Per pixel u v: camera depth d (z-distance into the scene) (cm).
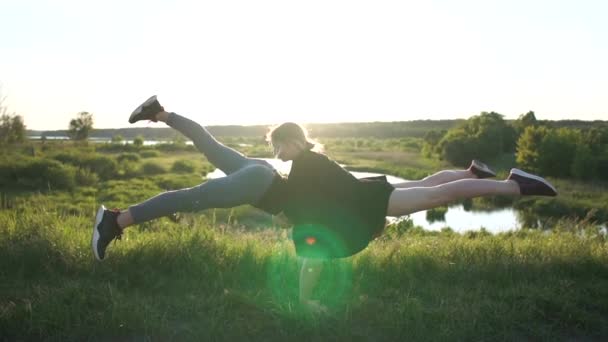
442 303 397
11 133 5606
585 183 4619
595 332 373
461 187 366
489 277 471
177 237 530
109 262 456
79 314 355
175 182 3919
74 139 10344
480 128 7200
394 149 10825
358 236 353
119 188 3459
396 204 361
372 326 364
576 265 499
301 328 350
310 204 353
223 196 348
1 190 2966
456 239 618
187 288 427
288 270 463
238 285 441
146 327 345
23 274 439
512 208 3319
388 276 466
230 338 340
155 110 400
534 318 383
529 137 5672
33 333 336
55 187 3281
